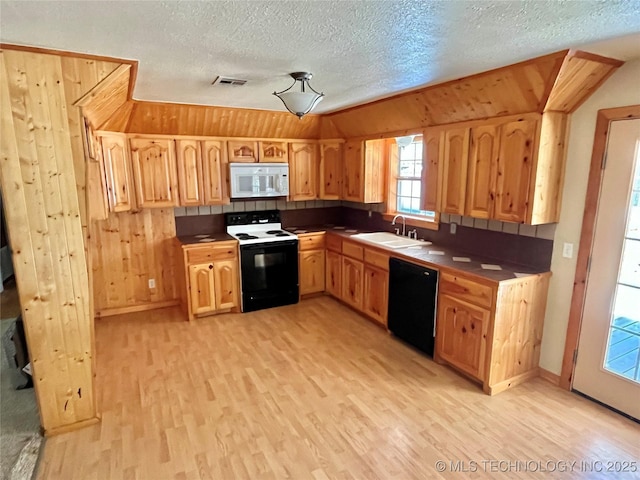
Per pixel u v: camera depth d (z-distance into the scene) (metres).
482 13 1.68
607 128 2.62
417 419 2.65
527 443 2.41
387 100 3.68
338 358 3.51
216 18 1.72
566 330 2.98
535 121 2.74
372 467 2.22
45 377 2.45
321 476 2.16
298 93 2.64
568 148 2.86
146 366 3.38
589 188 2.75
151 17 1.70
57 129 2.24
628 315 2.62
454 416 2.68
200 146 4.43
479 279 2.91
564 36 2.01
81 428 2.57
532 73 2.48
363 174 4.70
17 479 2.13
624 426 2.57
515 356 3.01
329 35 1.95
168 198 4.37
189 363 3.43
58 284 2.40
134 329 4.16
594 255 2.76
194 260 4.30
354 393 2.96
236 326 4.23
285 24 1.80
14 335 2.99
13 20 1.69
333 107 4.18
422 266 3.45
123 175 4.07
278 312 4.64
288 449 2.37
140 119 3.92
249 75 2.76
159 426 2.59
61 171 2.29
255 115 4.30
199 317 4.48
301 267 4.95
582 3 1.59
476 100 3.03
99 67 2.28
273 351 3.65
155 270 4.72
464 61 2.46
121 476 2.16
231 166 4.54
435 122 3.60
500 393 2.96
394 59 2.41
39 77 2.14
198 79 2.86
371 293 4.20
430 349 3.46
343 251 4.67
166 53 2.22
